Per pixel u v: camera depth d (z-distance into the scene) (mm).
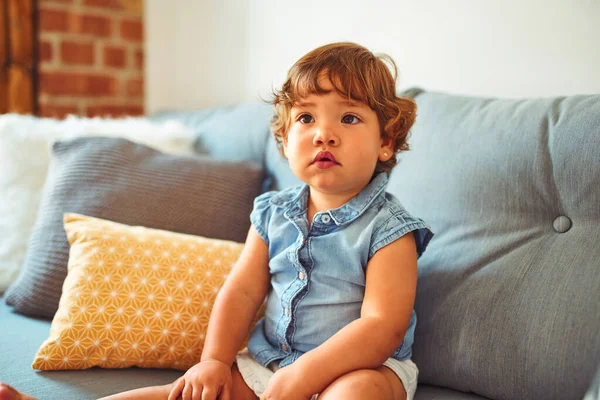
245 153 1537
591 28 1197
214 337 948
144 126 1655
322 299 937
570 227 923
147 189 1306
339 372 817
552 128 961
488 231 981
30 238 1305
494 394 899
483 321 914
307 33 1769
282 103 984
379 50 1592
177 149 1622
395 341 857
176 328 1020
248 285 1008
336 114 920
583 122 929
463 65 1417
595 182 892
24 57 1987
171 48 2311
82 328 990
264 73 1920
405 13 1521
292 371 824
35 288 1208
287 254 975
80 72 2088
